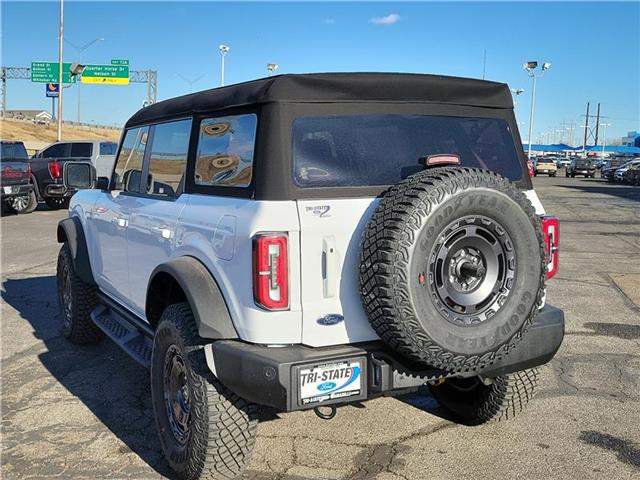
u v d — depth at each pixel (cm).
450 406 445
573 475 367
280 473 367
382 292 289
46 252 1136
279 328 308
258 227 307
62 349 600
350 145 333
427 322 291
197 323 322
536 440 411
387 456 389
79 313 584
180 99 421
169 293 399
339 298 314
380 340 318
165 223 396
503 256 312
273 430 423
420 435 418
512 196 307
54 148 1883
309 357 303
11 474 368
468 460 384
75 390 498
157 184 433
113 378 523
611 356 580
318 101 329
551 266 377
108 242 513
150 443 408
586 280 933
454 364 303
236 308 320
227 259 324
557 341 359
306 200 314
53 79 4994
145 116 473
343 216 313
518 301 313
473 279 308
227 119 353
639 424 435
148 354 446
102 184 543
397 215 289
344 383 309
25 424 436
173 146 415
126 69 5091
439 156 333
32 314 725
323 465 377
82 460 385
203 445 330
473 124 373
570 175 5272
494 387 413
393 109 347
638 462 383
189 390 335
